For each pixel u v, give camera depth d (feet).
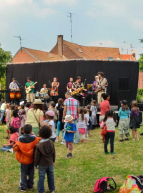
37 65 45.21
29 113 17.10
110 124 20.62
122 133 25.08
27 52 101.45
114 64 41.34
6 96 46.73
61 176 16.05
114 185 14.43
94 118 32.89
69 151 20.17
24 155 13.34
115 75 41.39
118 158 19.62
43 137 13.17
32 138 13.41
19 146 13.23
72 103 22.35
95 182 14.46
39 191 13.25
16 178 15.79
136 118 25.26
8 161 19.24
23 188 13.78
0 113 37.24
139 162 18.54
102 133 20.67
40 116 16.98
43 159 13.01
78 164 18.33
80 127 25.53
